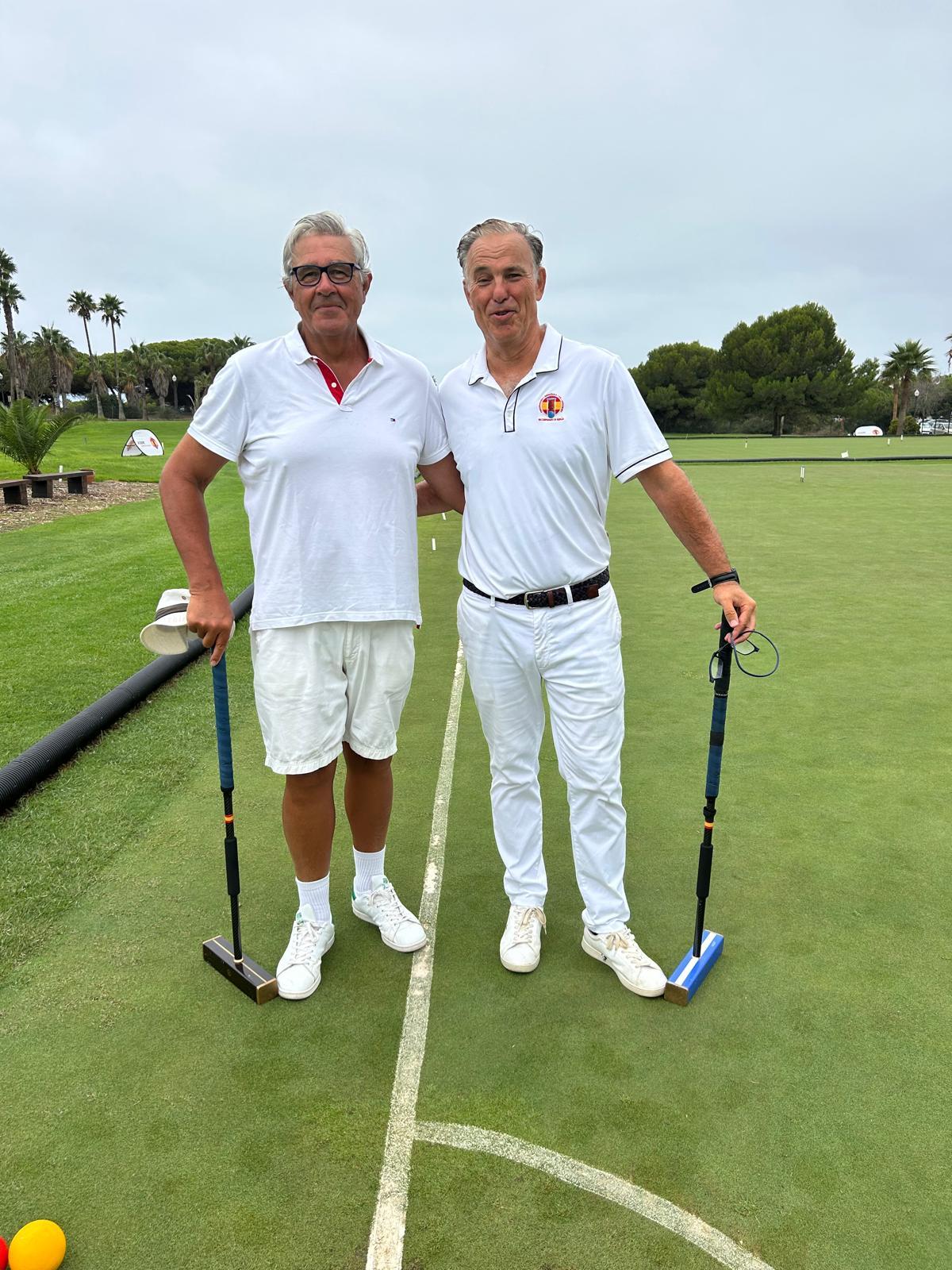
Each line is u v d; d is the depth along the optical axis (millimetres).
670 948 2463
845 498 15211
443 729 4164
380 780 2420
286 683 2166
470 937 2523
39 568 8383
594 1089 1934
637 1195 1673
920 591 7223
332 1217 1632
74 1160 1752
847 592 7227
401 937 2441
